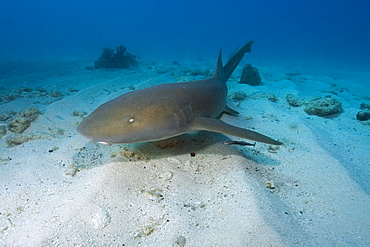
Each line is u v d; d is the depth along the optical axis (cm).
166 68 545
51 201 93
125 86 311
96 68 525
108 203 89
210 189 100
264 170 115
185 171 111
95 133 89
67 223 81
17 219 86
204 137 136
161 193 97
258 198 89
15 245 76
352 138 165
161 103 103
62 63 605
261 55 1132
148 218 85
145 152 120
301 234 74
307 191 100
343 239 73
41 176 109
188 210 88
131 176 104
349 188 101
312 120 204
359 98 304
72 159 122
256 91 307
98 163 115
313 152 134
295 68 656
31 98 253
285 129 169
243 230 75
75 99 231
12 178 108
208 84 148
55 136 150
